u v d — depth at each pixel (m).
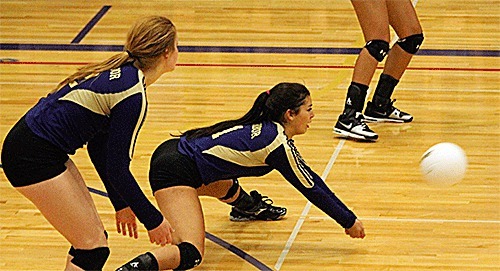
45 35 16.89
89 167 10.65
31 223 9.02
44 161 6.58
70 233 6.73
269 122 7.93
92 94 6.57
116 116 6.49
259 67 14.71
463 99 13.05
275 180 10.19
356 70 11.59
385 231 8.73
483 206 9.33
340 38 16.45
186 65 14.84
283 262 8.08
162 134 11.64
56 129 6.60
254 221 9.03
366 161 10.72
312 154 10.97
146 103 6.56
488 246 8.38
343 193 9.70
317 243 8.49
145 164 10.66
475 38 16.25
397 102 12.96
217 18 18.05
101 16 18.34
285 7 18.89
